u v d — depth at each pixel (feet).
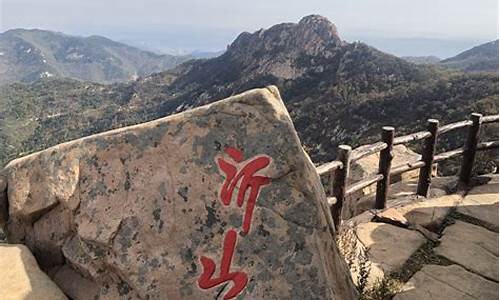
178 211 8.68
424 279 12.14
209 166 8.85
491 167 21.47
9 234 10.58
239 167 8.77
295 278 8.06
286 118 9.02
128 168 9.16
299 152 8.80
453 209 16.44
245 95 9.15
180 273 8.30
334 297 8.11
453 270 12.60
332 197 13.94
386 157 15.57
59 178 9.58
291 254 8.22
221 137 8.97
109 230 8.73
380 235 14.47
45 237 9.88
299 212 8.51
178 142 9.08
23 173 10.08
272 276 8.10
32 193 9.87
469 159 18.35
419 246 13.87
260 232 8.41
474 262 13.03
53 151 9.89
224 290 8.13
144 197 8.86
